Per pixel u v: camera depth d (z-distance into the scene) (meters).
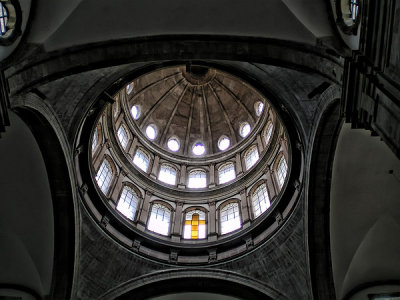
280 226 21.12
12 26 12.91
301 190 19.81
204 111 36.81
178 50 15.31
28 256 18.92
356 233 18.88
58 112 17.22
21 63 13.11
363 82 10.76
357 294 19.16
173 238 24.69
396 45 9.26
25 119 15.96
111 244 21.70
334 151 17.58
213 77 36.47
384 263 18.91
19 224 18.52
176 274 21.88
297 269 20.16
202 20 14.78
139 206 25.98
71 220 19.28
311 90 16.98
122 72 18.27
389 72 9.69
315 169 18.16
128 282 21.31
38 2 13.77
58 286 19.20
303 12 13.86
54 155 17.58
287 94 18.28
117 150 27.11
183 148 35.09
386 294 18.72
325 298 18.92
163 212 26.97
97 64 14.91
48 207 18.78
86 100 18.12
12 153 17.11
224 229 25.14
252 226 22.95
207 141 35.53
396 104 9.24
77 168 20.02
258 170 27.14
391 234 18.50
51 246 19.27
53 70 14.12
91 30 14.53
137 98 34.50
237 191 27.39
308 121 17.91
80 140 19.95
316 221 19.08
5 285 19.02
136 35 14.93
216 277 21.67
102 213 22.34
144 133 33.31
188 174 31.36
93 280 20.58
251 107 34.50
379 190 17.91
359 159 17.42
